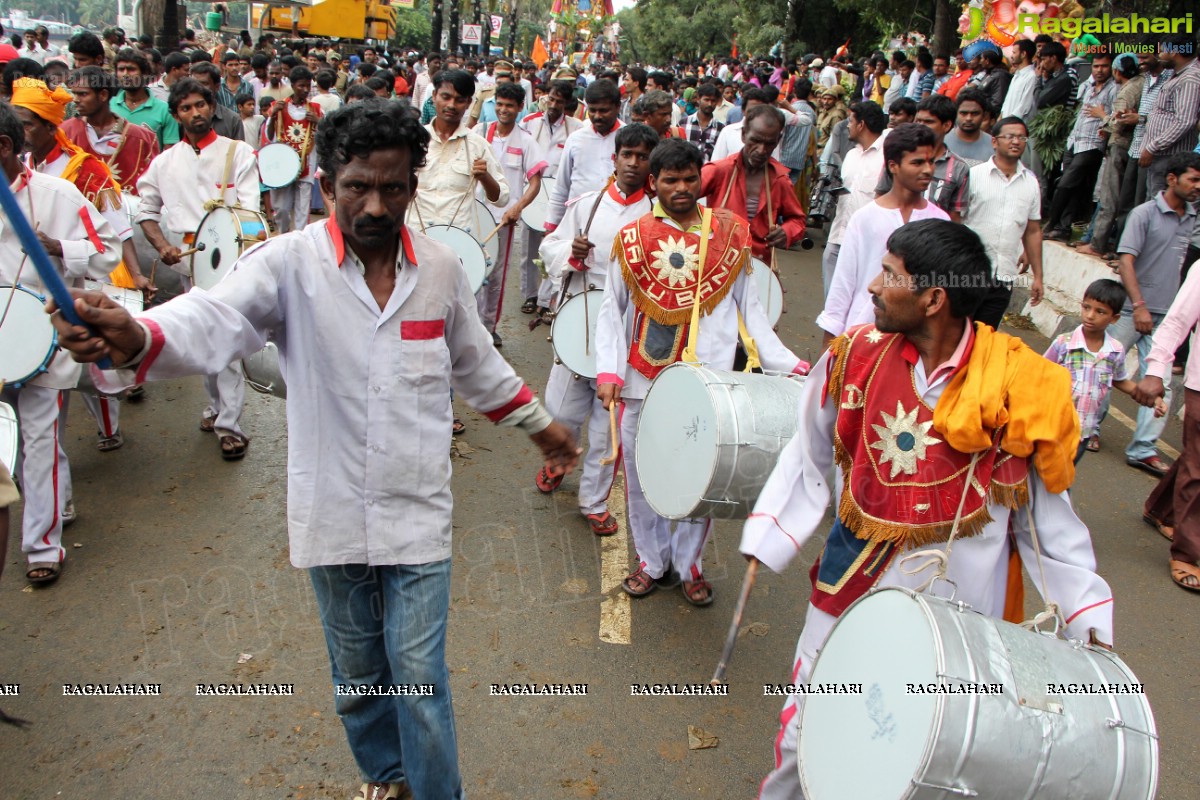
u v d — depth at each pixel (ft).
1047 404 7.16
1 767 9.68
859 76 58.49
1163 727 11.50
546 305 26.78
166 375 6.44
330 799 9.50
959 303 7.16
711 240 12.68
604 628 12.77
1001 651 6.36
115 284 15.72
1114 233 28.48
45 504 12.83
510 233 23.43
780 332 27.66
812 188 43.93
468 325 8.07
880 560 7.77
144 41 57.41
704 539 13.17
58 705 10.62
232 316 6.86
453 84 19.71
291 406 7.64
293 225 32.55
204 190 17.74
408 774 8.22
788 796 8.46
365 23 120.88
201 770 9.79
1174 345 14.99
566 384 15.57
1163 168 25.08
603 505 15.35
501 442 18.80
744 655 12.38
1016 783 6.06
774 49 119.96
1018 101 33.35
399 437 7.63
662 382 11.33
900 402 7.56
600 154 21.97
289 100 33.45
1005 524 7.58
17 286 12.16
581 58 144.15
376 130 6.86
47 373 12.59
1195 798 10.33
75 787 9.48
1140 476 19.33
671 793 9.92
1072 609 7.43
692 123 43.47
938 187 18.75
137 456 17.22
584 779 10.02
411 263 7.49
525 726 10.76
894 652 6.55
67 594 12.78
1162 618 14.05
